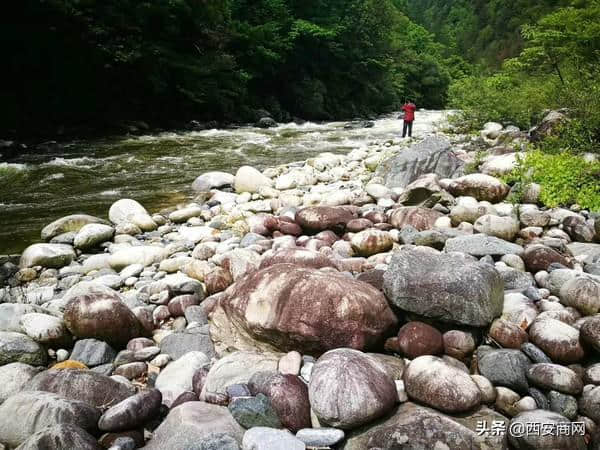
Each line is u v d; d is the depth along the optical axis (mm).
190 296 4148
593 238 4926
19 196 8055
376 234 4914
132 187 8703
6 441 2514
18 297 4504
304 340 3025
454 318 3080
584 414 2557
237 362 2980
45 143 13047
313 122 24453
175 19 18391
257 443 2285
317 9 29000
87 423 2543
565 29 11438
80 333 3477
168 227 6426
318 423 2551
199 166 10523
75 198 7980
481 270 3256
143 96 17359
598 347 2734
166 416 2676
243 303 3273
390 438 2389
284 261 3898
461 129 12367
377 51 33219
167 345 3508
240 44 22562
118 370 3213
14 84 14062
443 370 2598
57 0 13820
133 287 4684
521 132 10188
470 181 6117
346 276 3512
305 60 27125
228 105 20172
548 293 3629
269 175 9070
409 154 7617
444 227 5266
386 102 33562
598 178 6121
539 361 2799
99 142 13656
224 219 6637
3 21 13555
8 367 3055
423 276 3209
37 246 5336
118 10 16328
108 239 5941
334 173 8977
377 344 3148
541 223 5141
